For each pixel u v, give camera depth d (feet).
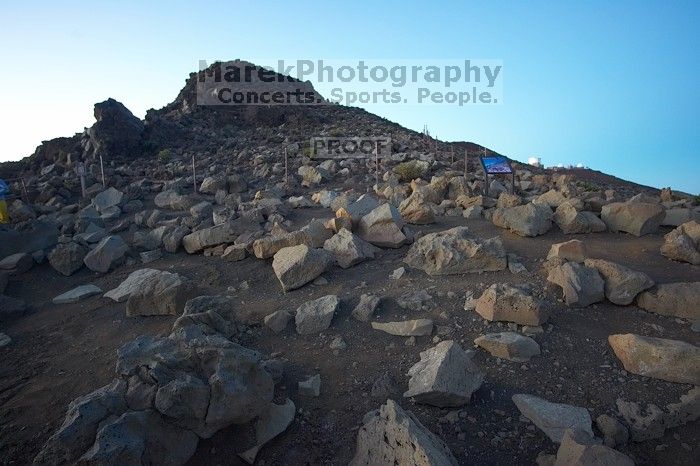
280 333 21.67
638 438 14.87
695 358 16.65
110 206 49.16
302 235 30.42
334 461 14.46
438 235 28.73
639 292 21.68
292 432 15.65
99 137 83.41
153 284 25.34
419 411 15.97
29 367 20.89
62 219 45.11
